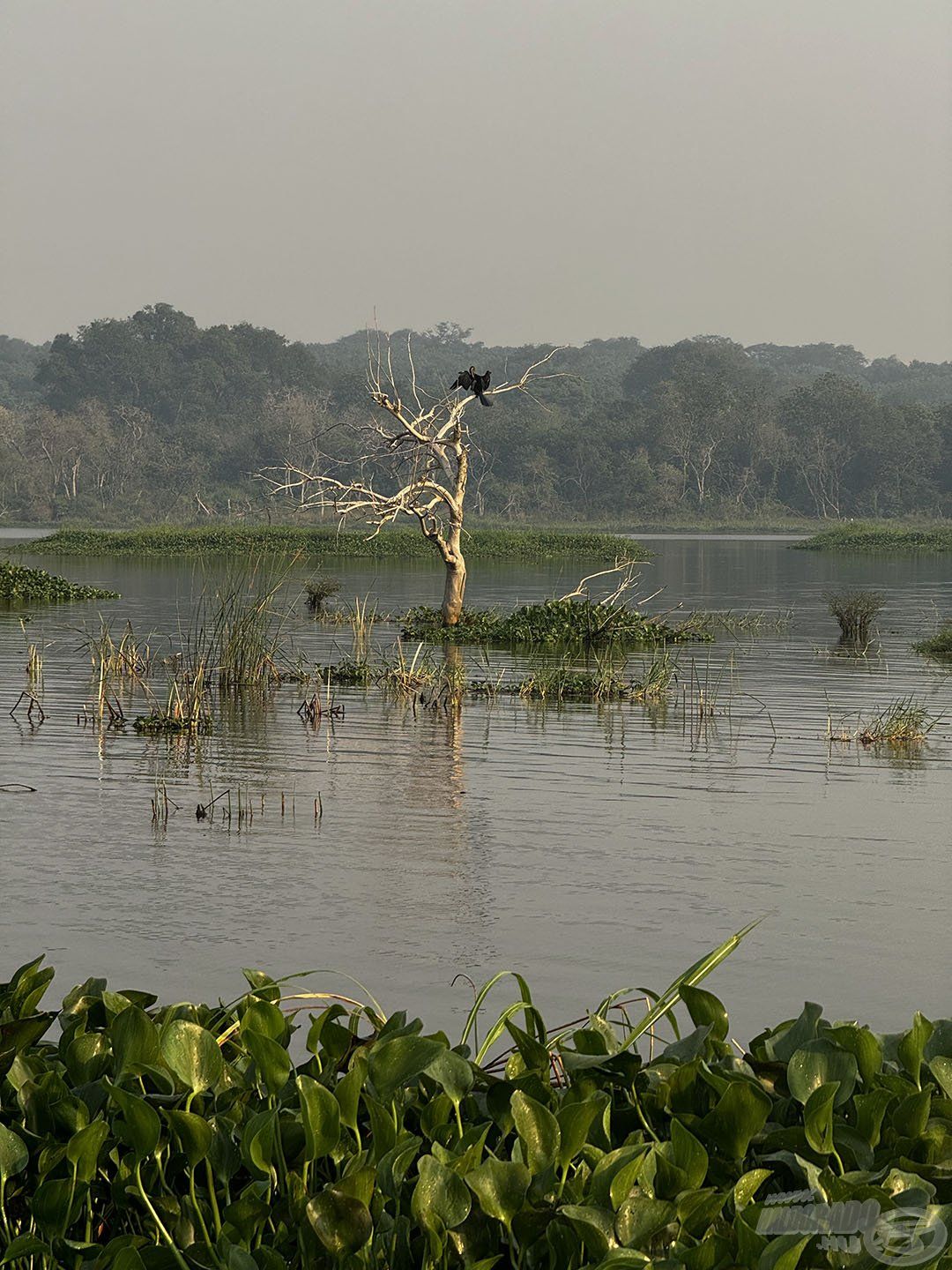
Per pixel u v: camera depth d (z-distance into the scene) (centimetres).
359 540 11631
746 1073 666
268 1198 603
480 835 1859
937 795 2141
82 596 6319
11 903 1527
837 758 2467
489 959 1359
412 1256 581
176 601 6228
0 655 4038
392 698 3238
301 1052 1118
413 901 1546
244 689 3366
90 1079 688
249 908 1515
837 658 4191
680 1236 553
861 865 1711
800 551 12719
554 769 2342
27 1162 621
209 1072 653
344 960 1354
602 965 1346
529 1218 567
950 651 4341
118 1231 646
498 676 3588
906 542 13000
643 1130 648
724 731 2767
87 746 2542
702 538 16600
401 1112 655
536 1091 654
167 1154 634
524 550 11181
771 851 1777
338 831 1878
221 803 2050
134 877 1641
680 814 1997
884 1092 623
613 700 3234
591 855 1756
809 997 1265
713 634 4975
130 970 1316
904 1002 1250
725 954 752
